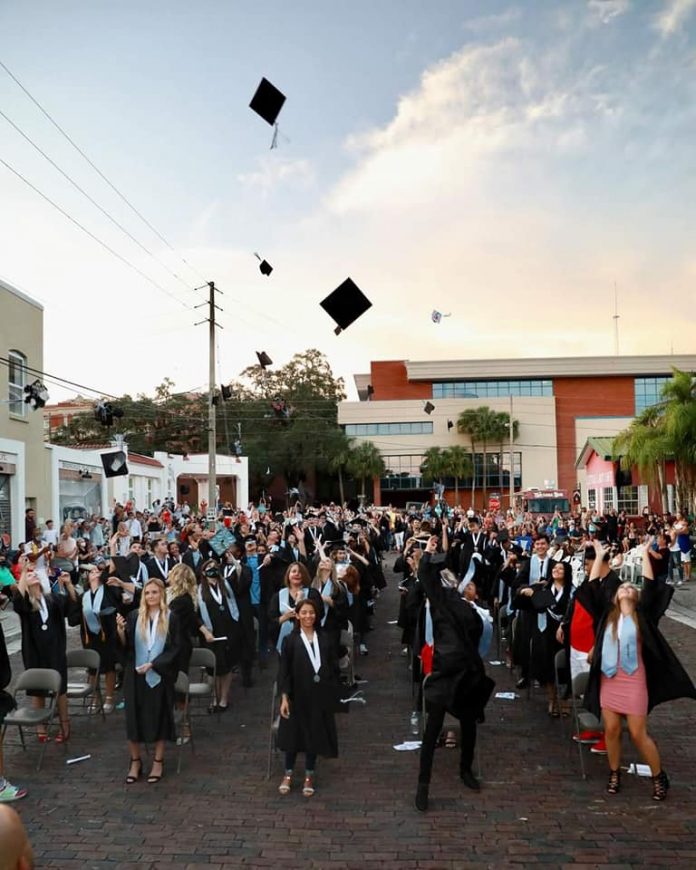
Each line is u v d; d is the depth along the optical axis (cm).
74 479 2759
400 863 528
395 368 7444
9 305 2239
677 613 1638
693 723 854
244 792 659
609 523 2402
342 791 660
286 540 1311
